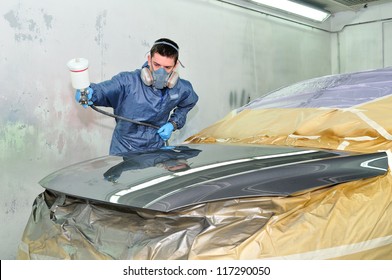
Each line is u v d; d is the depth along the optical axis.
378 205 1.47
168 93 3.06
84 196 1.45
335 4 6.65
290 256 1.24
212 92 5.04
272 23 6.06
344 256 1.34
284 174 1.42
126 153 2.02
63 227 1.50
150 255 1.25
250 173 1.43
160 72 2.86
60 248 1.46
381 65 6.95
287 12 6.21
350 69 7.30
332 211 1.36
